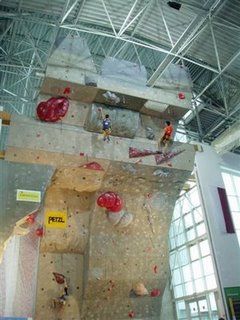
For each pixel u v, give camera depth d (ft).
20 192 21.25
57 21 30.96
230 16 32.37
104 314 25.94
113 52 41.27
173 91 27.30
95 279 25.21
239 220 40.63
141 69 26.55
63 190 26.43
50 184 25.17
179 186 28.12
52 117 23.71
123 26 31.89
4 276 22.67
